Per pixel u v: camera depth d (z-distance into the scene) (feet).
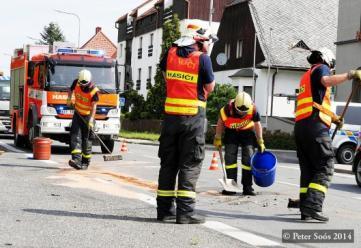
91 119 42.47
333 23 137.28
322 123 24.50
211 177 42.80
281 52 126.41
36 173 38.68
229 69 138.00
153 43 177.37
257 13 130.93
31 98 61.67
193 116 22.67
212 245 19.43
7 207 25.07
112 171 43.34
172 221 23.21
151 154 66.49
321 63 25.05
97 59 58.95
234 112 32.45
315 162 24.80
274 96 124.77
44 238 19.61
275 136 102.32
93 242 19.20
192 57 22.75
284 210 27.78
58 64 57.41
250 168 32.83
